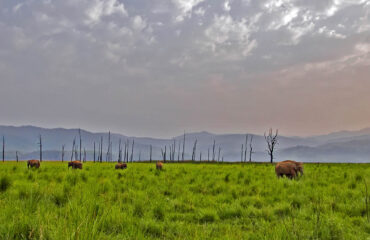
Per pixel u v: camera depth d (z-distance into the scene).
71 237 3.74
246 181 14.74
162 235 5.78
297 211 7.64
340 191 10.65
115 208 6.69
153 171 21.94
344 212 7.69
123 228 5.40
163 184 13.09
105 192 9.61
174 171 21.81
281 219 6.92
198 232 5.68
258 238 5.26
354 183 12.76
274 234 5.13
